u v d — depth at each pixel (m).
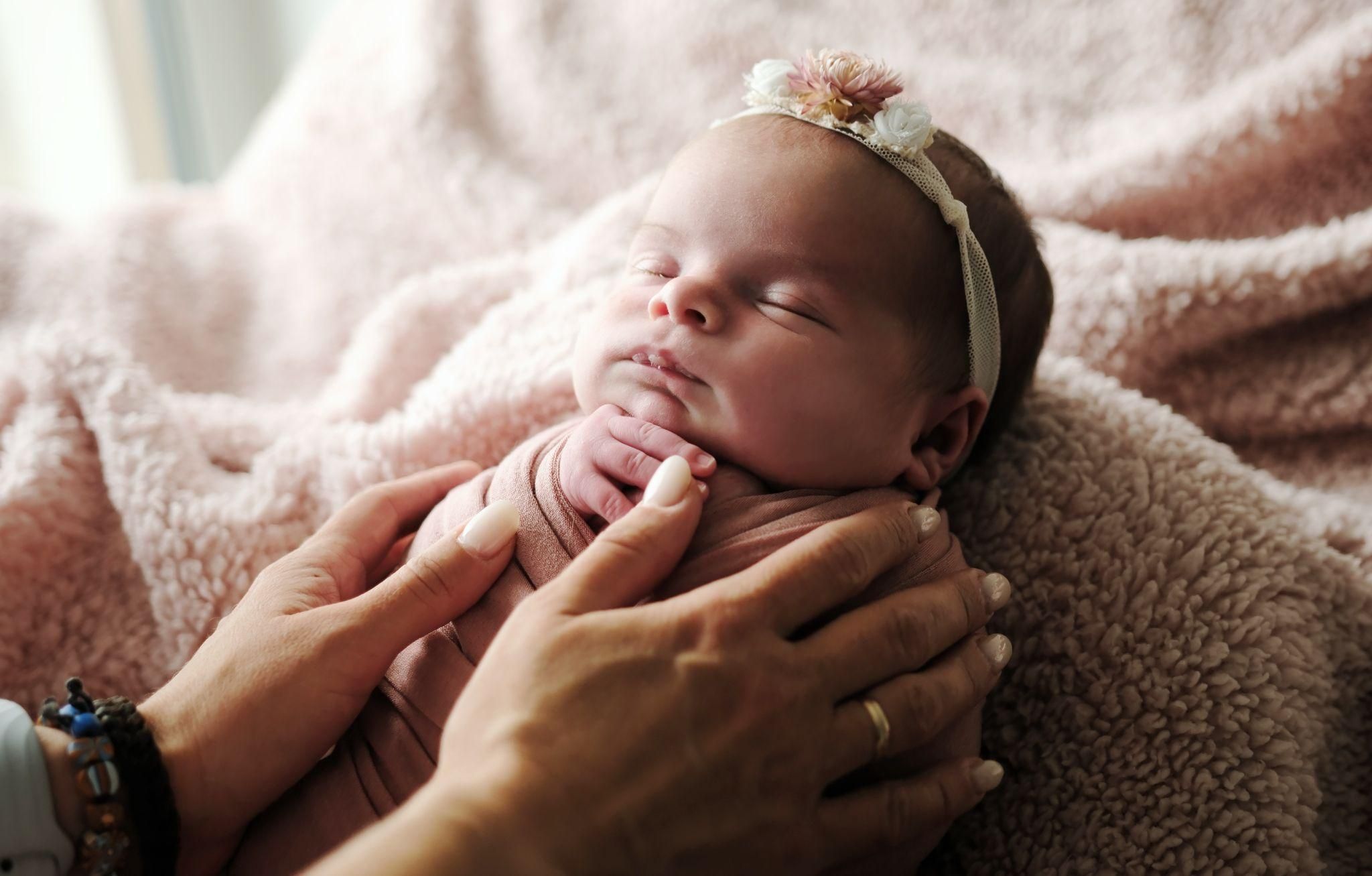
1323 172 1.20
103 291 1.41
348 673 0.71
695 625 0.64
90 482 1.01
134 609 0.97
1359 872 0.87
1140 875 0.75
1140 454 0.90
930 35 1.40
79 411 1.04
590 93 1.50
